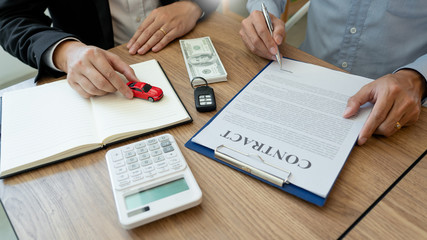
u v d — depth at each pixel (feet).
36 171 1.54
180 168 1.46
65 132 1.67
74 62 1.94
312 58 2.31
